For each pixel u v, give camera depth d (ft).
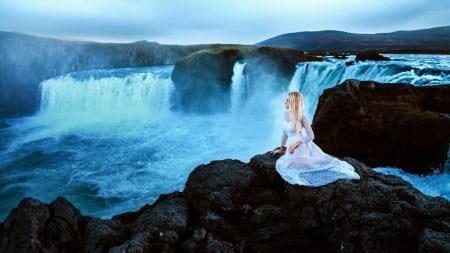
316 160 15.71
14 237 14.15
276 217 14.75
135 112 70.23
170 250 13.43
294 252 13.93
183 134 53.11
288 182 15.81
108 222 15.43
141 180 36.14
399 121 30.66
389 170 31.22
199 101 68.64
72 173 38.63
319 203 14.44
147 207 20.93
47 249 14.06
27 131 57.82
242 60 68.18
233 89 68.85
